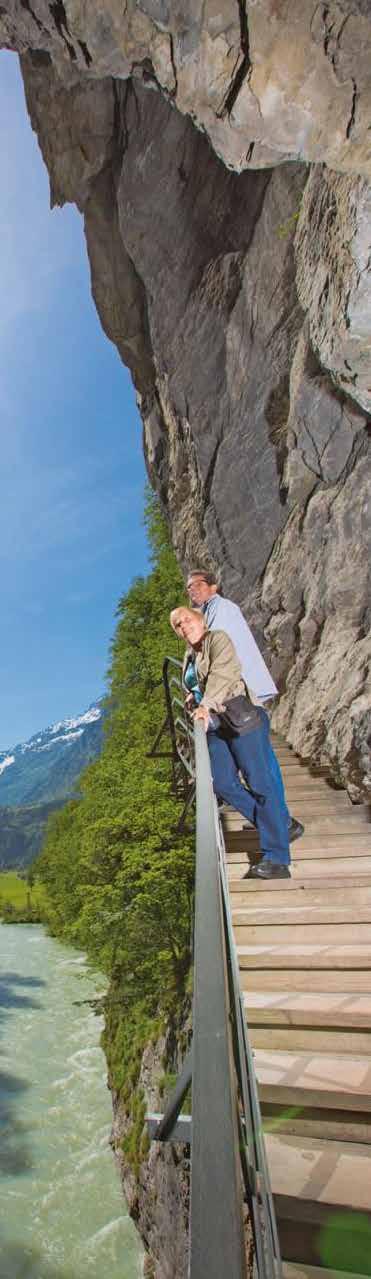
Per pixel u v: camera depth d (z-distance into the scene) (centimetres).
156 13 300
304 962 256
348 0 262
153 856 1320
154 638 2056
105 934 1398
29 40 371
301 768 639
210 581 358
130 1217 1209
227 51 300
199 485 1109
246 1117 106
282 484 834
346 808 471
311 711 679
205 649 316
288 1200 148
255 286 796
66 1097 1803
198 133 813
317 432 654
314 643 732
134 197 924
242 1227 46
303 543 757
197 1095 58
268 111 316
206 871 100
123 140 947
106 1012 1778
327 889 319
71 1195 1297
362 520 598
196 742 199
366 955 251
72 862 3016
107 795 1658
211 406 965
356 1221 142
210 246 862
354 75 290
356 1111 177
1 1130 1585
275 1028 221
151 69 345
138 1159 1100
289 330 757
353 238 375
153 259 960
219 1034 65
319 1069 196
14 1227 1191
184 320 953
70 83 792
